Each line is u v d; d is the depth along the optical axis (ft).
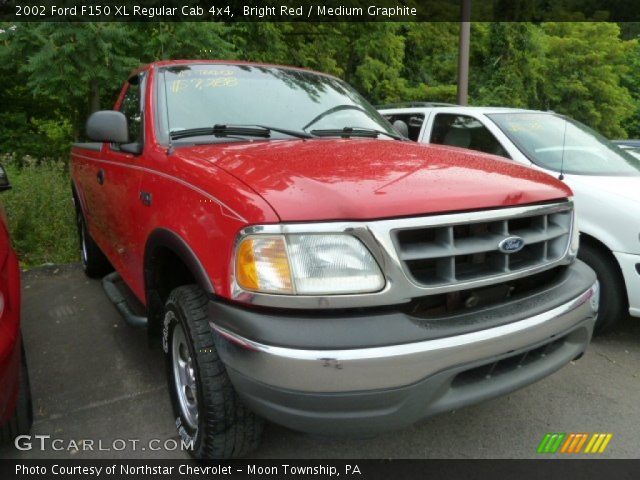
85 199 14.51
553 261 7.82
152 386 10.48
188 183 7.68
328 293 6.17
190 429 8.17
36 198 20.48
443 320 6.59
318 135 10.20
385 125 11.82
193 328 7.33
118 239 11.34
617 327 13.67
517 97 55.31
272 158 7.86
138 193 9.46
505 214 7.05
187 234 7.36
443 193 6.75
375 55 48.19
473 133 16.89
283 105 10.80
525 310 7.12
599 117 65.87
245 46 32.27
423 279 6.63
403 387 6.18
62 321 13.61
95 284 16.39
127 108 12.10
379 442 8.77
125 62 24.75
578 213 12.56
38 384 10.57
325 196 6.40
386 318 6.26
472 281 6.81
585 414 9.63
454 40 56.70
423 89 53.78
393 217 6.33
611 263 12.20
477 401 6.82
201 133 9.53
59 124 36.04
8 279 7.62
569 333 7.68
